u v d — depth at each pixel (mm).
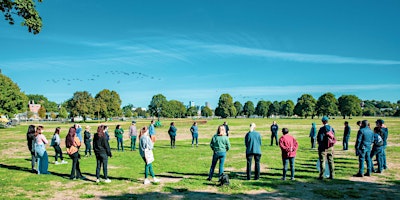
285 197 8930
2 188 10180
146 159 10867
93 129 51750
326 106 123688
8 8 13195
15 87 61594
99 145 11062
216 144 11109
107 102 110938
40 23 13930
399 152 18812
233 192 9500
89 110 100375
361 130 11742
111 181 11352
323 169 11242
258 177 11336
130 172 13281
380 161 12445
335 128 47812
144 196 9180
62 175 12641
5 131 47688
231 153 19500
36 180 11500
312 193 9336
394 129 44156
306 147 22719
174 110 158625
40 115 161500
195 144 26109
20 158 18297
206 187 10219
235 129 49531
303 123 71125
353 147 22172
